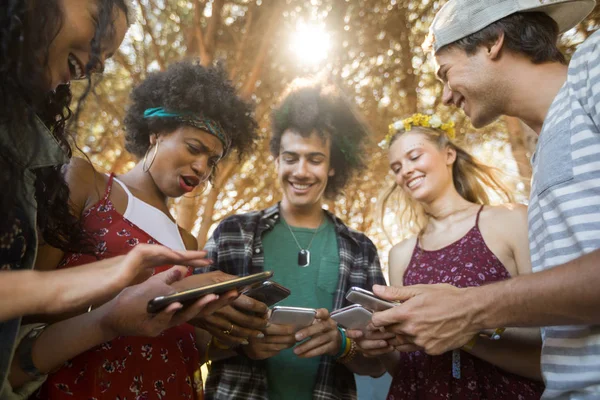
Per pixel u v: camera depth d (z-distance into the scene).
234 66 7.71
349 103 2.93
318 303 2.45
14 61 1.07
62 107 1.50
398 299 1.57
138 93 2.13
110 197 1.76
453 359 1.99
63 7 1.15
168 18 7.50
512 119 4.98
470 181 2.57
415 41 7.25
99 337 1.36
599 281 1.12
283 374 2.33
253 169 7.21
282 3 7.69
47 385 1.48
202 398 1.84
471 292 1.37
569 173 1.31
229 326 1.82
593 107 1.28
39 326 1.41
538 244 1.44
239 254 2.47
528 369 1.93
